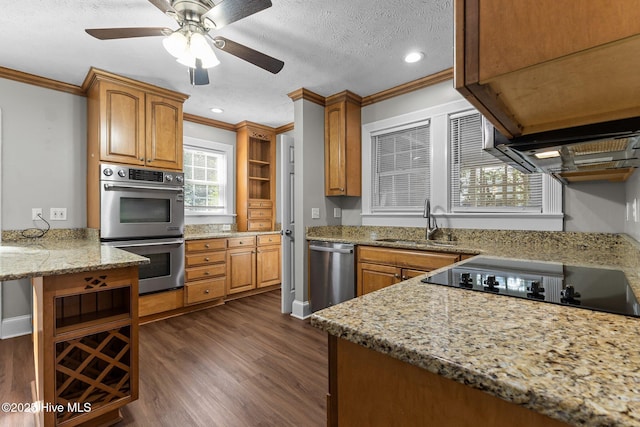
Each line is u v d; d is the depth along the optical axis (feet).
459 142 9.32
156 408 5.52
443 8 6.41
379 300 2.80
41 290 4.55
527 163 4.59
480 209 8.88
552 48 1.71
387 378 2.05
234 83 10.05
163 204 10.34
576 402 1.28
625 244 5.69
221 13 5.17
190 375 6.64
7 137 8.91
